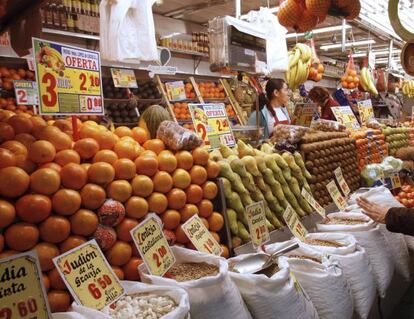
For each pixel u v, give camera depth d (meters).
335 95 5.24
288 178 2.32
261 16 4.04
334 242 2.13
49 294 1.20
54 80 1.44
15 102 4.21
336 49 10.30
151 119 2.05
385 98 7.90
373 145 3.72
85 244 1.23
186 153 1.68
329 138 2.99
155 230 1.44
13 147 1.27
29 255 0.96
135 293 1.29
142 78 5.79
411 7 4.01
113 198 1.38
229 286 1.37
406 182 3.83
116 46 3.83
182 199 1.61
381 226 2.56
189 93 6.35
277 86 4.12
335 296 1.75
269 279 1.47
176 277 1.43
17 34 2.24
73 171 1.26
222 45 3.04
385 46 9.42
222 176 1.88
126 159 1.45
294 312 1.51
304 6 2.90
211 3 6.72
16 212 1.17
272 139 2.71
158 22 7.45
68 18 5.16
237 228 1.87
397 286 2.67
